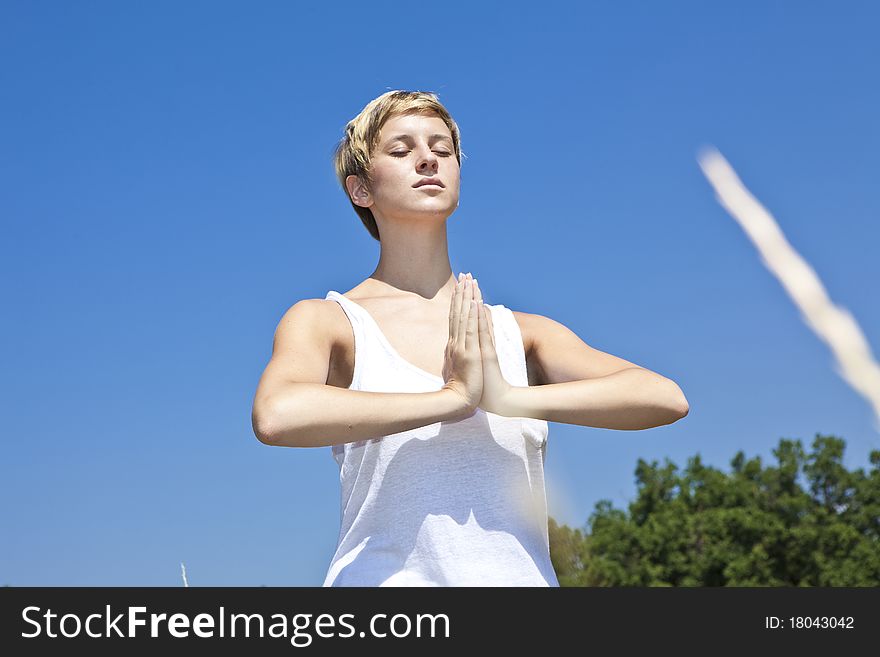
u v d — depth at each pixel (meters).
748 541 48.84
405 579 3.08
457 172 3.58
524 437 3.29
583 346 3.56
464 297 3.10
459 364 3.02
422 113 3.56
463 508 3.14
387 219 3.55
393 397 2.95
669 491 54.69
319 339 3.29
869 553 47.88
